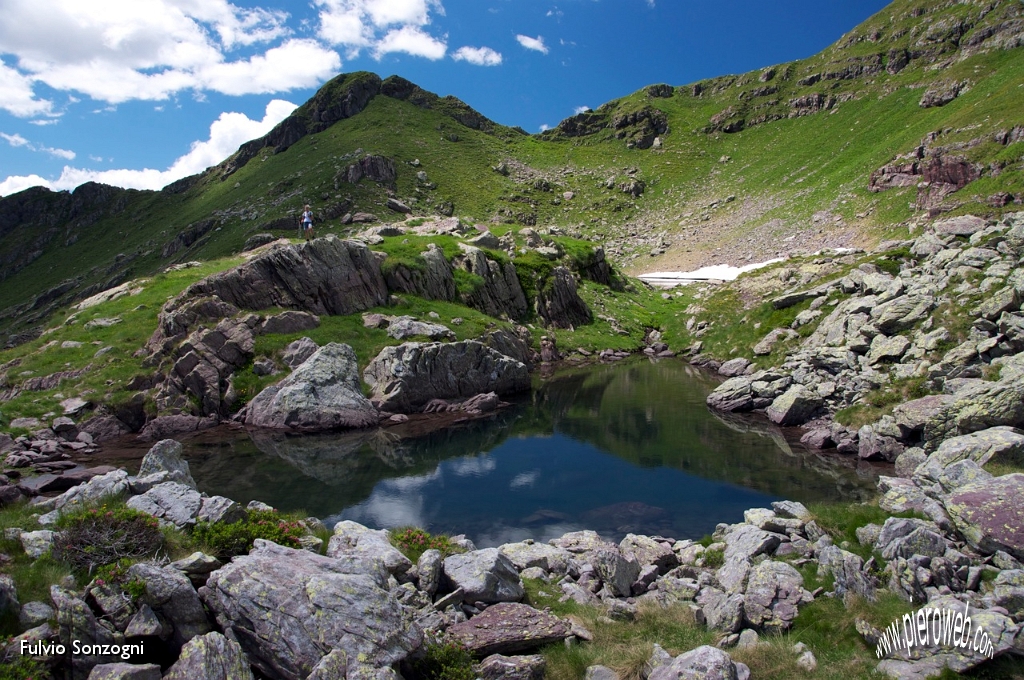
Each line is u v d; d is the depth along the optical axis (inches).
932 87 5369.1
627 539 842.2
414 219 3661.4
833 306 2260.1
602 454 1422.2
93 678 382.9
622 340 3056.1
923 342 1498.5
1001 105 3533.5
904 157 3964.1
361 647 434.3
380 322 2075.5
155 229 6771.7
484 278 2778.1
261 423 1664.6
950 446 864.9
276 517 711.1
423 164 6904.5
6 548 510.6
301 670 429.7
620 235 5944.9
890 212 3560.5
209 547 580.4
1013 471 776.3
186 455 1413.6
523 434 1600.6
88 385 1651.1
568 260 3560.5
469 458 1396.4
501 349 2295.8
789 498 1113.4
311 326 1969.7
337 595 463.5
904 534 684.7
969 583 588.1
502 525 1012.5
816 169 5526.6
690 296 3609.7
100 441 1530.5
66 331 1983.3
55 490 1042.1
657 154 7790.4
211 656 410.0
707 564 756.0
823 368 1731.1
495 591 603.8
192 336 1782.7
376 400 1769.2
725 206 5831.7
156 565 494.3
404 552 726.5
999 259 1626.5
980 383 1182.9
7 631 408.8
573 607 622.2
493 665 483.2
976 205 2834.6
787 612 587.8
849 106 6771.7
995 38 5457.7
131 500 654.5
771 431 1594.5
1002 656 474.9
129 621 439.5
